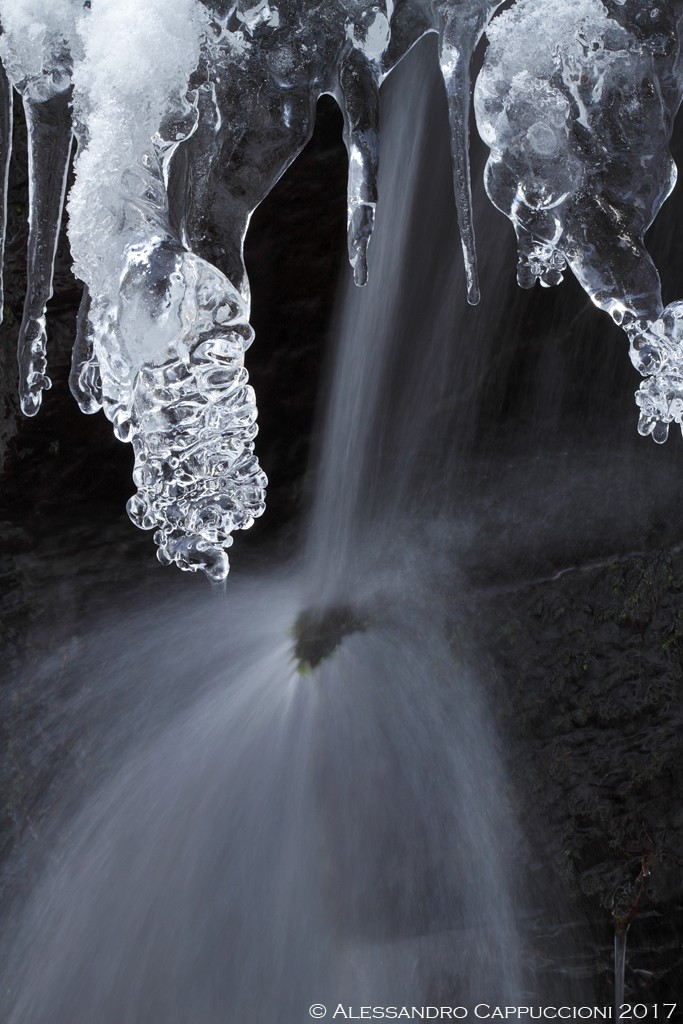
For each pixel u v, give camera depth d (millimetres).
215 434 2260
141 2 2225
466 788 4953
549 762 4836
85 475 4535
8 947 5164
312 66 2420
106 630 5008
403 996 4930
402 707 4996
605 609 4738
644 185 2613
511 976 4832
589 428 4645
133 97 2209
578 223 2604
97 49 2230
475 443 4691
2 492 4602
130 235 2172
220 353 2207
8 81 2578
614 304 2666
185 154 2355
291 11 2350
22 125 3902
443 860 4961
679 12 2576
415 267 4203
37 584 4926
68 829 5230
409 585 4930
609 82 2535
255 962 5055
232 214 2465
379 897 5016
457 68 2473
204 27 2293
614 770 4719
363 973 4984
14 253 4121
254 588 4887
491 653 4914
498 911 4887
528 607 4871
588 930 4723
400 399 4520
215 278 2199
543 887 4820
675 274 4012
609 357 4555
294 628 4980
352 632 4977
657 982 4582
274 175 2480
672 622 4586
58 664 5125
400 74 3811
